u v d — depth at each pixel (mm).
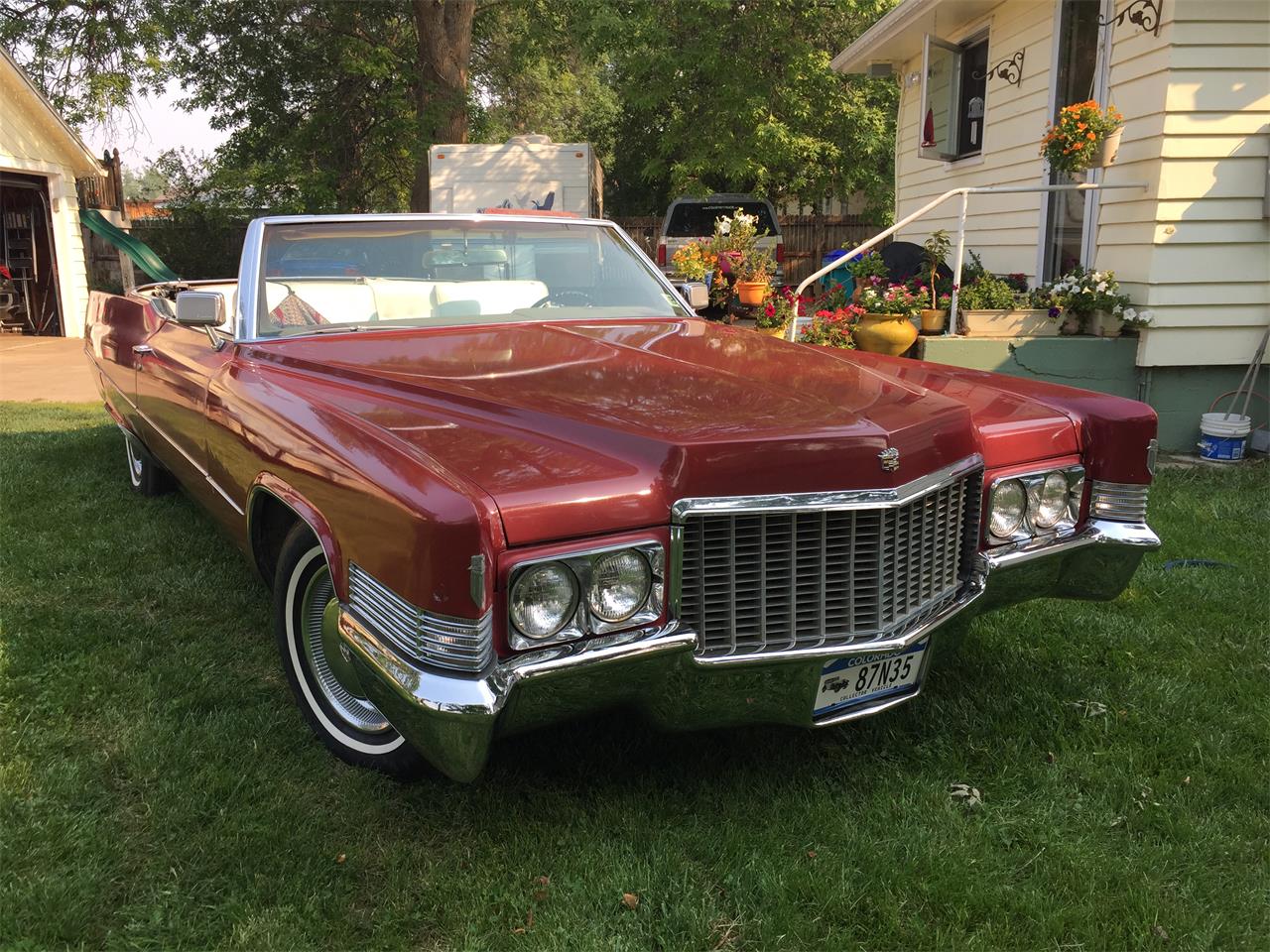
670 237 14414
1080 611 3869
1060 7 7926
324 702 2754
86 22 21453
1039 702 3125
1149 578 4215
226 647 3457
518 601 1991
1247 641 3609
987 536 2740
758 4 17953
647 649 2105
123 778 2611
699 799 2570
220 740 2781
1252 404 7281
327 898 2152
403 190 24781
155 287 5770
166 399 4082
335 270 3609
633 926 2104
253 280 3480
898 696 2600
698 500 2145
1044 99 8336
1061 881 2273
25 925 2037
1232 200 6801
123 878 2213
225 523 3498
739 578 2238
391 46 22328
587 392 2566
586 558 2045
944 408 2568
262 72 22547
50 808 2441
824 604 2305
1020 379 3395
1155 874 2301
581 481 2070
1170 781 2695
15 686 3070
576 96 28797
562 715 2160
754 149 18719
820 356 3172
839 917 2145
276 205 21844
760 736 2895
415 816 2480
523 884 2240
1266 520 5172
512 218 3939
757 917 2119
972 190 7238
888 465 2303
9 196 17188
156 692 3049
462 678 1966
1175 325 6996
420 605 1998
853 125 19422
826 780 2674
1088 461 2951
